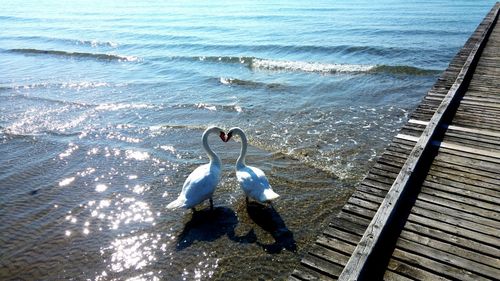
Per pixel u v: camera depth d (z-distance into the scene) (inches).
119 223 305.6
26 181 374.6
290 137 443.2
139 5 2172.7
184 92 638.5
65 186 363.6
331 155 393.4
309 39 1019.3
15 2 2780.5
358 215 210.2
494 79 427.8
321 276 171.0
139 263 262.2
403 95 573.0
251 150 416.5
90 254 272.7
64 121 526.0
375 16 1327.5
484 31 619.5
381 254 185.5
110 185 362.0
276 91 620.4
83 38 1230.9
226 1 2112.5
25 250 279.4
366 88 613.9
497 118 328.5
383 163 263.4
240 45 984.3
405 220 207.6
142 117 531.5
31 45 1169.4
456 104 364.2
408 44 899.4
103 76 768.9
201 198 292.7
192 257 263.7
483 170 250.4
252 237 278.1
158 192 346.6
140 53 974.4
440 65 732.7
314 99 573.0
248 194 295.3
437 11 1373.0
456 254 181.5
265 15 1492.4
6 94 657.6
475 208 213.2
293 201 317.7
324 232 198.2
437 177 245.9
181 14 1669.5
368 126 463.8
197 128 482.6
